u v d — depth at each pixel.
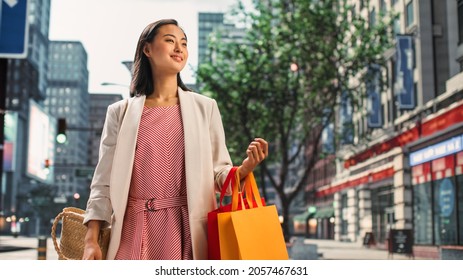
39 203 69.88
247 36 24.27
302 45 24.16
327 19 24.23
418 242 23.78
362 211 31.72
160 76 2.68
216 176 2.65
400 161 25.09
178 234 2.46
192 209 2.44
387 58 25.58
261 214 2.43
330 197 40.84
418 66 22.86
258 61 24.17
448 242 20.94
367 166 30.58
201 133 2.57
